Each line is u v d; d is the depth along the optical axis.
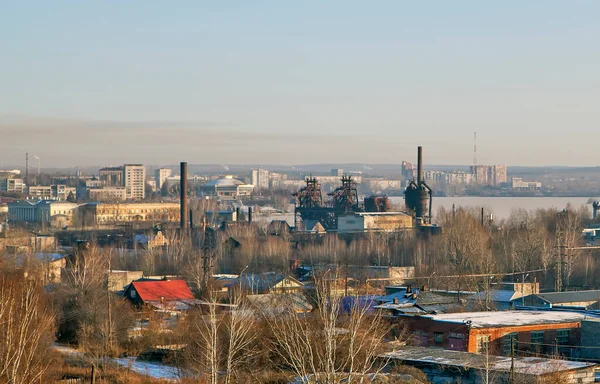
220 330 104.12
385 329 109.50
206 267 175.75
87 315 133.88
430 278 188.25
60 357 118.31
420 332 120.00
